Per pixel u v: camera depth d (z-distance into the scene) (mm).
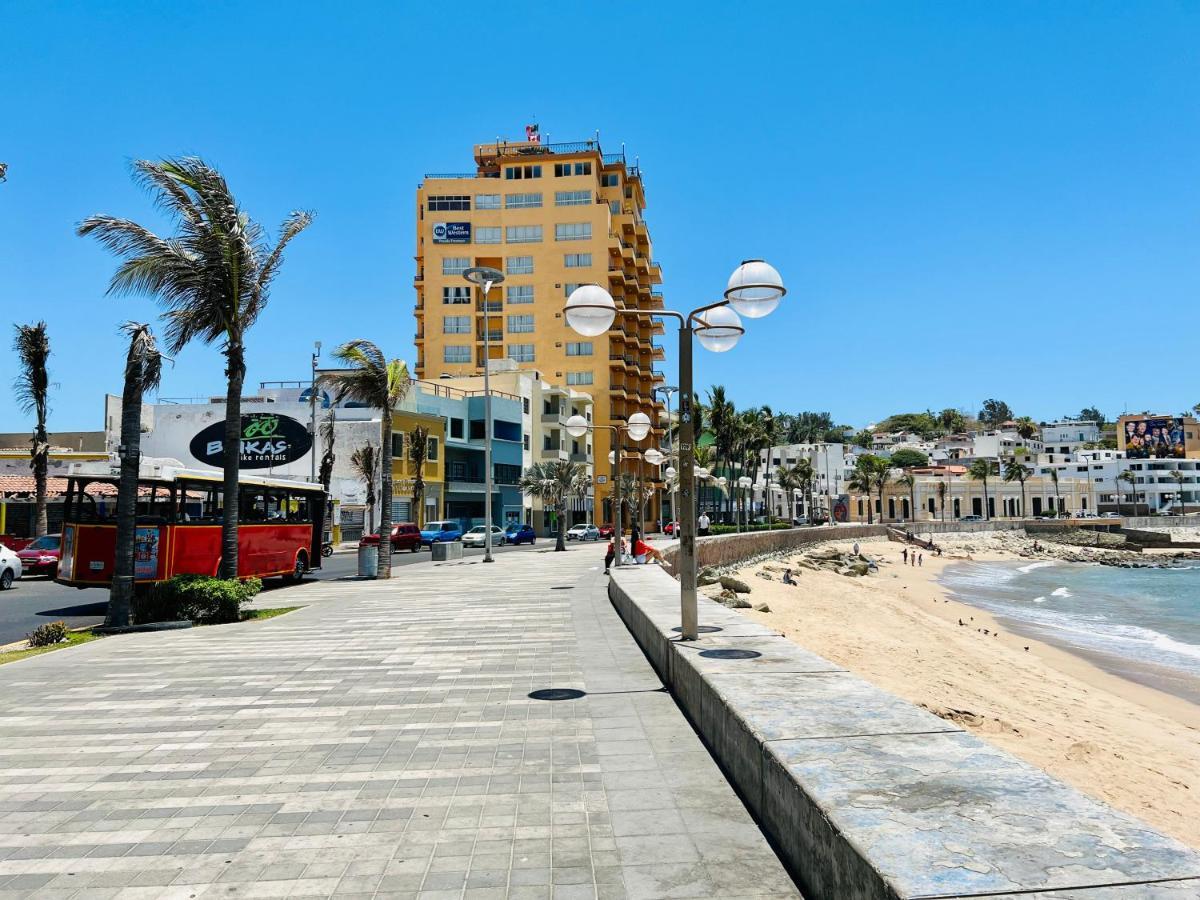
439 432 58312
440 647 11672
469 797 5387
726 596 26328
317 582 24484
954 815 3100
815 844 3445
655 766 5875
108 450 42406
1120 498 134250
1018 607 42281
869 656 20250
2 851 4637
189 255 16125
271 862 4418
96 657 11227
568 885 4027
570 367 75812
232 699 8500
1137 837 2828
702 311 8766
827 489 126812
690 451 8438
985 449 159375
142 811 5246
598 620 14430
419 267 79875
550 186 75812
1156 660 24875
